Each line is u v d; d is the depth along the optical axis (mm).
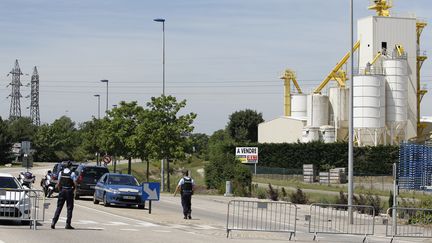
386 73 94688
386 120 94375
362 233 21125
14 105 150750
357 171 84438
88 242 15539
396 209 22484
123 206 32594
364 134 92188
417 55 98688
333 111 99750
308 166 76875
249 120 134750
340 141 88312
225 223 24531
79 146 134125
